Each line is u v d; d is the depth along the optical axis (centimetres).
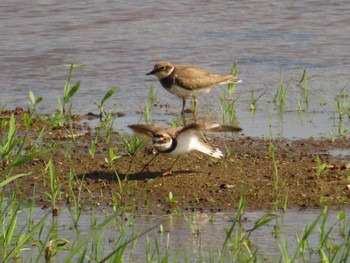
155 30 2566
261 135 1700
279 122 1798
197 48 2409
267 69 2242
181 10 2759
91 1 2820
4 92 2061
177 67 1923
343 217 1160
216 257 1145
